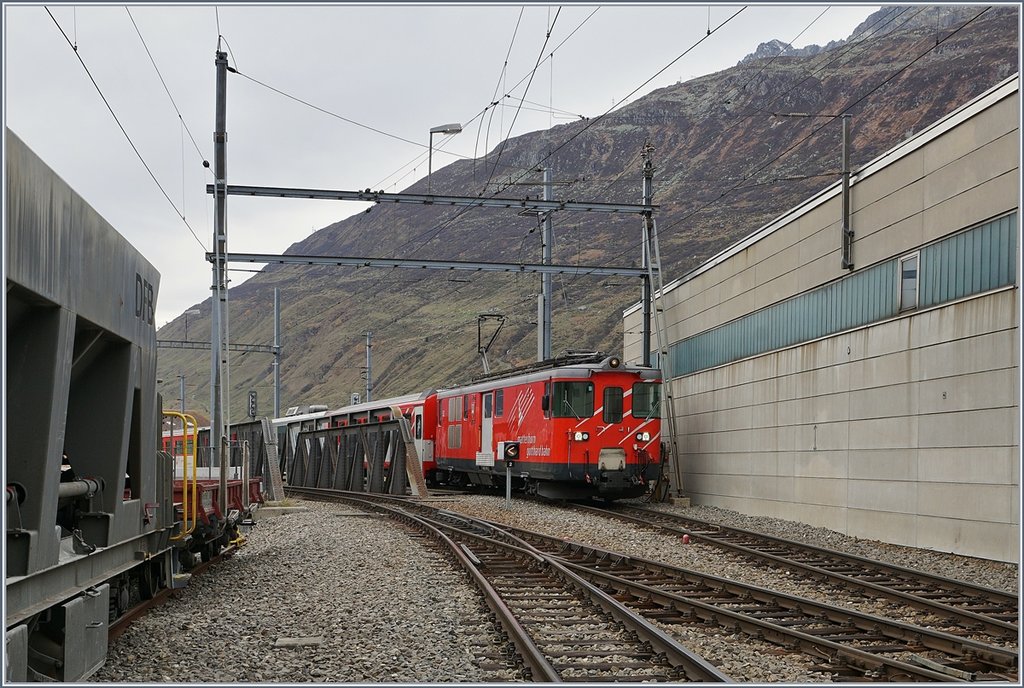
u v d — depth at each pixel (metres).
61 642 6.62
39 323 6.11
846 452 19.06
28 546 5.80
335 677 7.48
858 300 18.98
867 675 7.62
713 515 22.98
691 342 27.84
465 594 11.28
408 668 7.76
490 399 29.34
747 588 11.39
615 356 25.41
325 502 29.22
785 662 8.12
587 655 8.13
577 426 24.77
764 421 22.69
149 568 9.98
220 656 8.09
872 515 18.11
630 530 19.38
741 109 183.25
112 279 7.52
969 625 9.91
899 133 155.12
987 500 14.94
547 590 11.65
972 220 15.55
